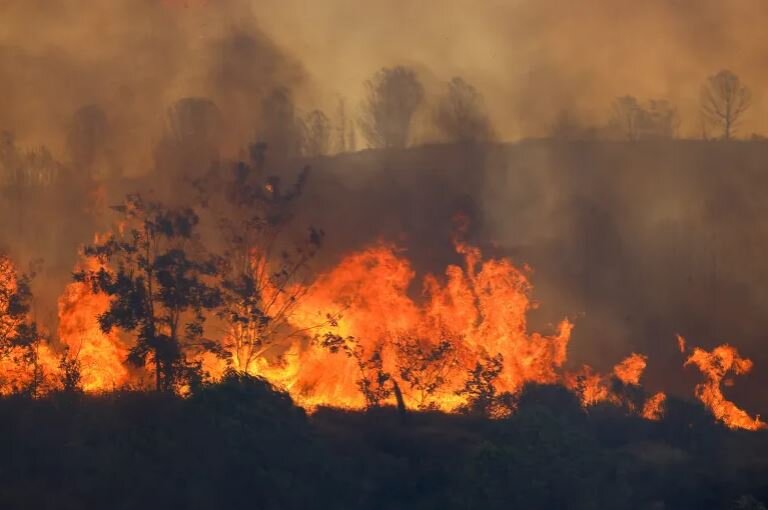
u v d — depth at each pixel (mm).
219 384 105500
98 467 92875
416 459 101062
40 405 106625
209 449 96250
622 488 98312
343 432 108125
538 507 95188
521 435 103688
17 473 91375
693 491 99812
